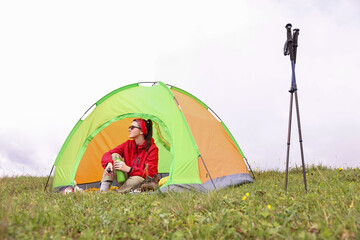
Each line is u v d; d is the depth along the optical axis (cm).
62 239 268
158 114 644
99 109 697
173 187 559
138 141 639
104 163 612
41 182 835
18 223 286
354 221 276
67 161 677
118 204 409
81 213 350
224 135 761
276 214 314
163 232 291
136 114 657
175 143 610
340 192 429
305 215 309
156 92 690
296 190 503
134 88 719
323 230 262
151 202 420
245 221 290
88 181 763
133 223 316
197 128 657
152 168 604
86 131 687
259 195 437
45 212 332
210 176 574
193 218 314
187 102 718
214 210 359
